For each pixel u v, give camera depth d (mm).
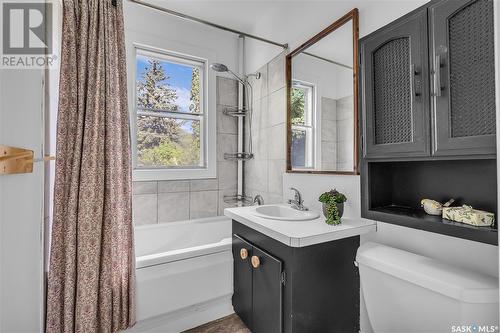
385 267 1029
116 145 1457
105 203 1385
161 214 2422
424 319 917
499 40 635
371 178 1236
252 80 2611
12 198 938
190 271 1607
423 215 1057
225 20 2531
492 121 789
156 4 2293
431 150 942
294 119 2002
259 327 1420
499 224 643
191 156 2643
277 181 2227
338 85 1607
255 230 1489
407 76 1043
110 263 1371
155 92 2463
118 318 1387
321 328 1257
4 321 903
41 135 1163
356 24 1481
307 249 1211
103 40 1424
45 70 1258
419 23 985
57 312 1235
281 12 2193
